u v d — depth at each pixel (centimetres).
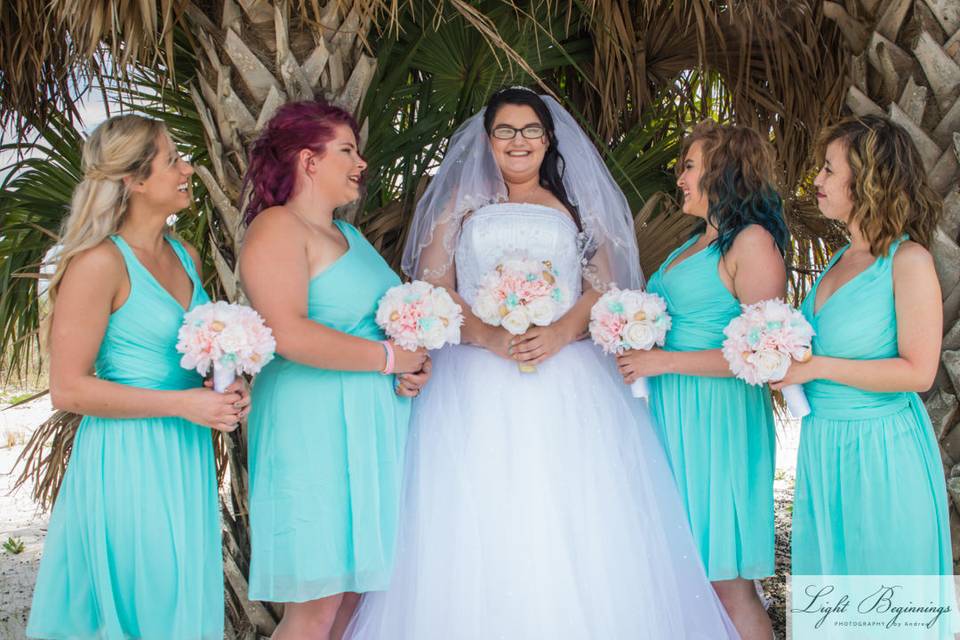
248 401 250
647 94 414
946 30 291
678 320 293
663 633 269
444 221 316
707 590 281
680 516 287
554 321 293
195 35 313
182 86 351
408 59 353
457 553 264
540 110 311
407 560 272
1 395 902
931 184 293
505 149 310
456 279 319
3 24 353
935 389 295
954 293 289
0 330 377
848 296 255
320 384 262
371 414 266
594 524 270
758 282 275
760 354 248
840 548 261
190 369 253
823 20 381
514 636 255
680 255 304
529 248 303
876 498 251
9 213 380
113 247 241
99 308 236
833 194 259
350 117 275
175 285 258
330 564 257
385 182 391
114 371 244
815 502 265
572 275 310
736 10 379
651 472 291
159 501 243
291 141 264
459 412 283
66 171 392
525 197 322
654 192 426
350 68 305
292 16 293
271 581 257
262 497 262
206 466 258
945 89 291
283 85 290
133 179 241
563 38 390
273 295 250
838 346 256
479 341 297
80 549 243
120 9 280
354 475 261
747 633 295
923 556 249
